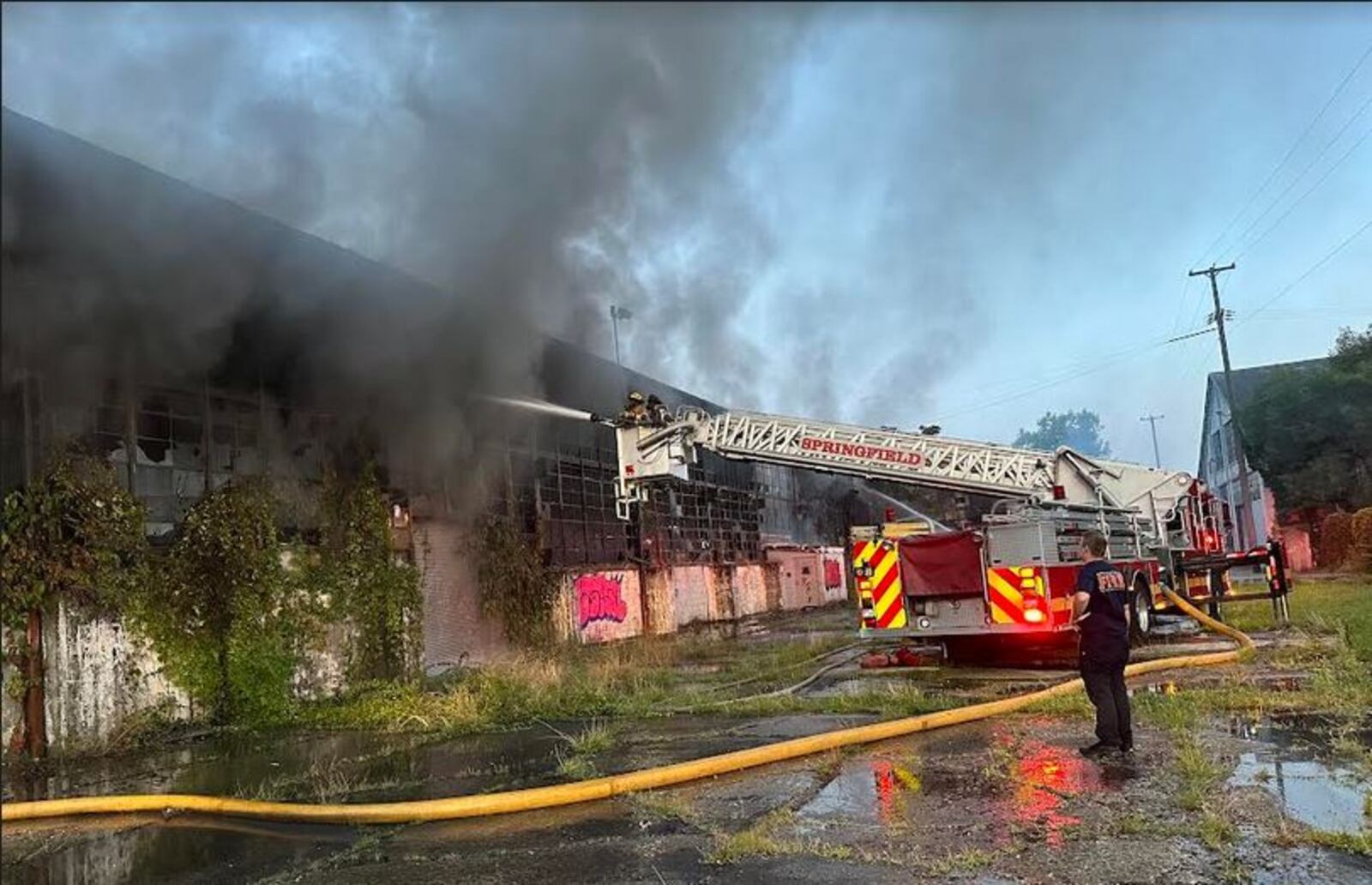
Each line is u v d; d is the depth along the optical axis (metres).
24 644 6.53
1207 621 9.95
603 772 5.14
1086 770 4.59
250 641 8.08
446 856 3.82
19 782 5.95
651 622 15.05
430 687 9.27
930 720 5.87
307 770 5.77
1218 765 4.45
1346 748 4.67
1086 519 9.16
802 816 4.09
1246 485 28.72
